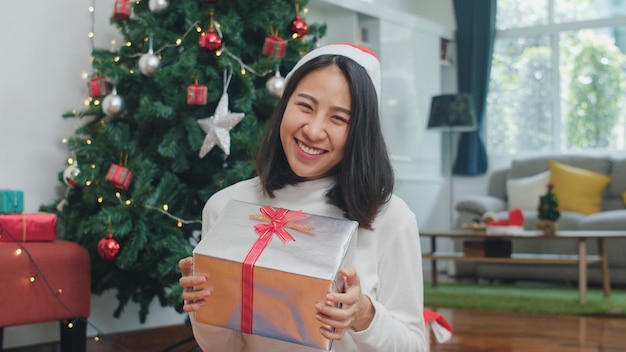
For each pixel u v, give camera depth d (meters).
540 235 4.46
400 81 6.33
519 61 6.96
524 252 5.62
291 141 1.20
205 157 2.83
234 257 1.07
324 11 5.84
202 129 2.71
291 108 1.19
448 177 7.09
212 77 2.76
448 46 7.11
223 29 2.71
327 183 1.26
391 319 1.13
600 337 3.44
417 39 6.57
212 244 1.10
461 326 3.78
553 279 5.44
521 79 6.95
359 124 1.18
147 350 3.01
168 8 2.84
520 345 3.24
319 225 1.11
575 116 6.75
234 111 2.84
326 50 1.21
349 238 1.08
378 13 6.04
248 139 2.65
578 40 6.73
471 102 6.29
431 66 6.78
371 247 1.21
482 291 5.07
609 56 6.62
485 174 6.94
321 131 1.16
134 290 2.94
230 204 1.18
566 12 6.78
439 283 5.69
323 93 1.17
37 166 3.12
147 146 2.88
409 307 1.21
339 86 1.17
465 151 6.90
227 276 1.07
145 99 2.64
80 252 2.60
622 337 3.44
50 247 2.52
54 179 3.18
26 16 3.09
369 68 1.21
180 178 2.88
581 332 3.59
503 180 6.42
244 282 1.06
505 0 7.00
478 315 4.19
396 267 1.22
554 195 4.63
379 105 1.26
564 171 5.97
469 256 4.90
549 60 6.85
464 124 6.19
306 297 1.03
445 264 6.95
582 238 4.45
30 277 2.44
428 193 6.81
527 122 6.93
